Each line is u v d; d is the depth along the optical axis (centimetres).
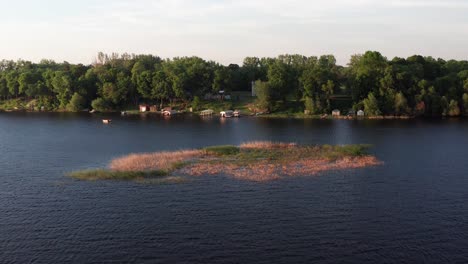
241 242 5725
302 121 19200
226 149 11312
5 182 8600
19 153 11625
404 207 6994
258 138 14100
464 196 7525
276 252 5444
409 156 10756
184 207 7006
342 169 9369
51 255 5412
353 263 5162
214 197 7494
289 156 10619
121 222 6412
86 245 5672
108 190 7919
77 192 7831
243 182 8369
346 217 6562
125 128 17088
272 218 6525
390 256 5322
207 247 5588
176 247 5597
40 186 8262
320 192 7762
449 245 5606
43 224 6369
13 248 5603
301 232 6022
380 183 8331
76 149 12219
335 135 14612
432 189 7938
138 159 10225
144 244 5688
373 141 13150
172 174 8969
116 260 5269
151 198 7450
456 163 9969
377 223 6325
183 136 14738
